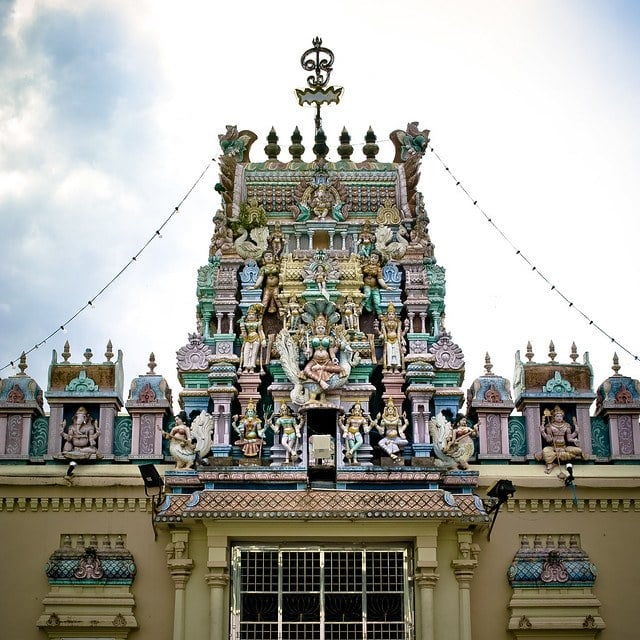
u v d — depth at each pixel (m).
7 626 28.59
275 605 28.34
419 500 27.95
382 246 31.81
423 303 31.00
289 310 30.80
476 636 28.72
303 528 28.27
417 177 33.12
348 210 32.78
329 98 34.94
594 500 29.75
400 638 28.17
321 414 29.66
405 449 29.72
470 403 30.55
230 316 30.97
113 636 28.39
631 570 29.27
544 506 29.67
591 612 28.83
